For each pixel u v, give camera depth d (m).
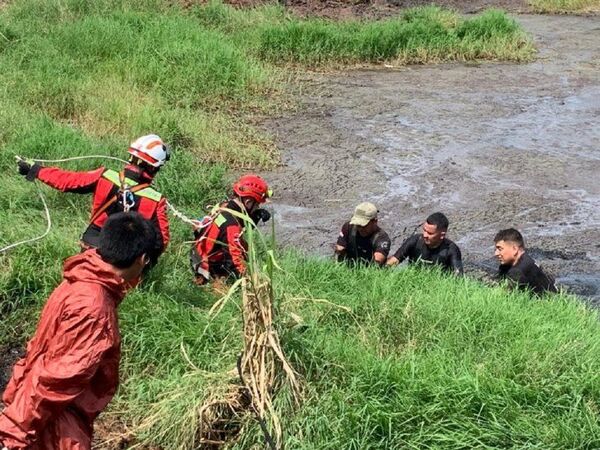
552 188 10.26
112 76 12.07
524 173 10.70
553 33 19.59
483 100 13.89
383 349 5.39
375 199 9.66
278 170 10.27
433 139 11.80
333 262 6.87
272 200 9.40
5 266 5.85
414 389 4.64
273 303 4.59
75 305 3.19
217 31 15.34
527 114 13.23
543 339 5.38
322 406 4.48
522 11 22.20
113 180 5.45
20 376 3.39
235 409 4.51
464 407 4.58
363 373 4.76
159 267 5.92
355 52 15.82
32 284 5.77
